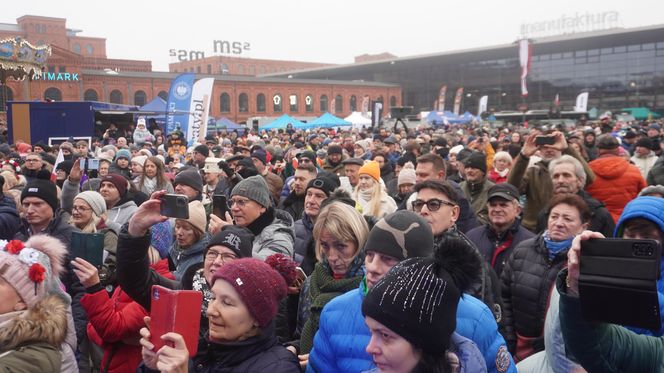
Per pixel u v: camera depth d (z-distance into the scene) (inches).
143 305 120.1
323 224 121.4
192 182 233.8
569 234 146.3
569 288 69.1
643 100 2728.8
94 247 123.0
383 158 377.7
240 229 124.5
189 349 81.4
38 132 735.7
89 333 145.6
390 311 68.4
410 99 3299.7
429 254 96.7
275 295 95.2
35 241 113.6
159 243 187.9
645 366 73.5
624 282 60.5
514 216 175.2
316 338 97.6
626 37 2650.1
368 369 88.6
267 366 91.3
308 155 297.9
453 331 72.2
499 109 3065.9
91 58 2637.8
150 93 2191.2
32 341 92.7
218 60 4397.1
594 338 69.4
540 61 2977.4
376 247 95.2
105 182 230.8
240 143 641.6
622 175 250.2
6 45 841.5
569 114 1692.9
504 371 89.0
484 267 124.2
